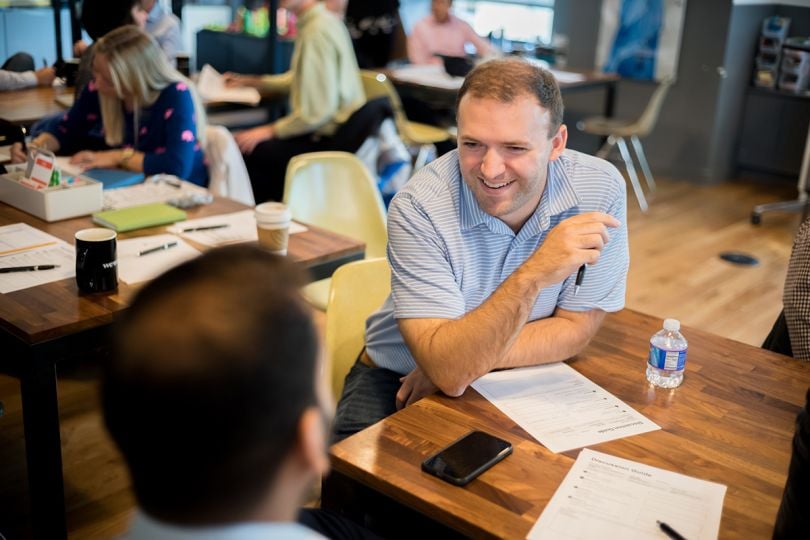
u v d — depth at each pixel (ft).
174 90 10.60
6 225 8.00
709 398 5.32
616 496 4.26
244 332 2.21
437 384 5.24
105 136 11.19
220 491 2.26
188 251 7.54
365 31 20.83
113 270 6.59
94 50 11.26
